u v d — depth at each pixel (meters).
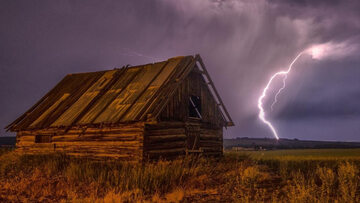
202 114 19.55
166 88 17.03
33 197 9.13
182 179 11.27
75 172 11.88
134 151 15.02
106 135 16.30
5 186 10.40
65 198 9.06
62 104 20.44
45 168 13.40
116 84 20.03
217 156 20.36
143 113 15.38
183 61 19.28
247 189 9.80
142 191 9.63
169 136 16.36
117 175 11.00
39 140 19.52
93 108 18.06
